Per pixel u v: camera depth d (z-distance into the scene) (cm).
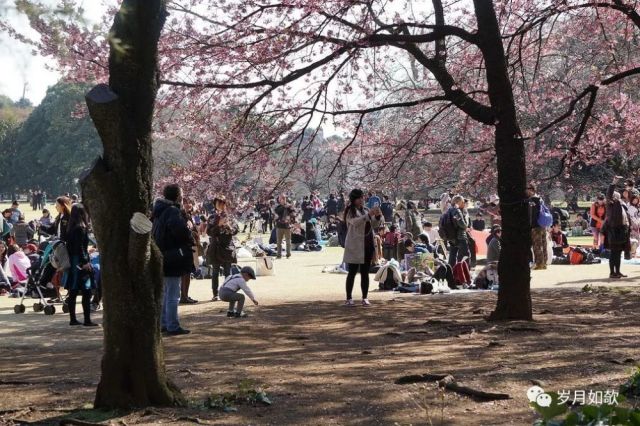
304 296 1823
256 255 2945
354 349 1055
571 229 4072
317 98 1570
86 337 1237
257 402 720
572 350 984
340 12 1479
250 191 1652
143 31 682
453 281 1947
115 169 679
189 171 1584
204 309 1570
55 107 6500
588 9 1914
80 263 1364
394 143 1742
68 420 648
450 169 1844
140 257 684
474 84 1836
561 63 2258
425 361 934
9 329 1330
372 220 1587
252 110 1570
